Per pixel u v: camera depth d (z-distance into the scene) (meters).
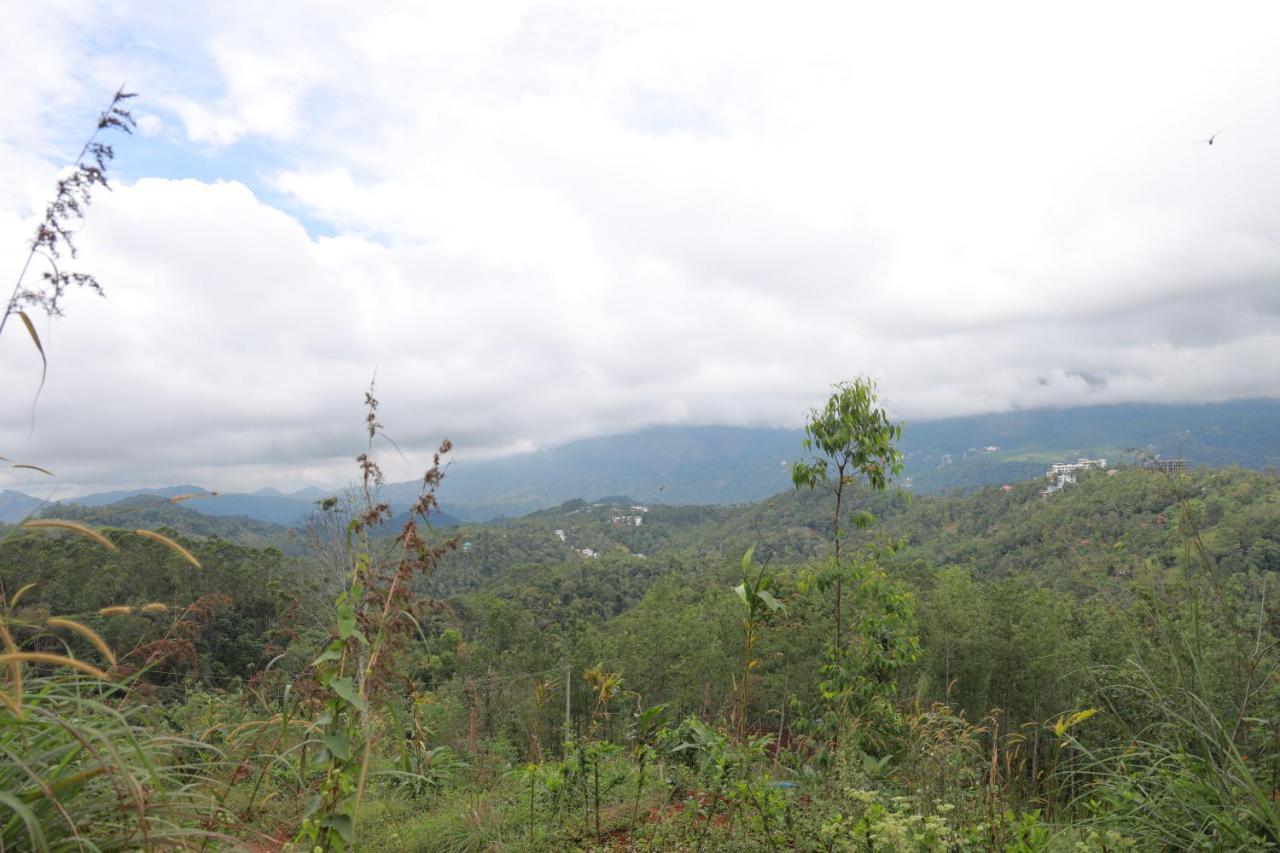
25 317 2.05
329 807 2.65
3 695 1.71
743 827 4.30
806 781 5.14
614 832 4.85
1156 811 3.31
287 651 3.79
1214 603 3.54
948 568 16.34
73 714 2.18
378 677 2.59
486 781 6.71
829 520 7.48
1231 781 3.16
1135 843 3.18
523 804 5.34
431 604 2.79
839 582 7.16
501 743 9.00
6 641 1.81
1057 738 4.21
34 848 1.77
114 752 1.83
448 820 5.14
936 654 12.70
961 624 12.84
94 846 1.83
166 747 2.30
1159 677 3.70
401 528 2.75
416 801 5.98
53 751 1.99
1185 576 3.65
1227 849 2.95
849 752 5.32
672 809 5.14
